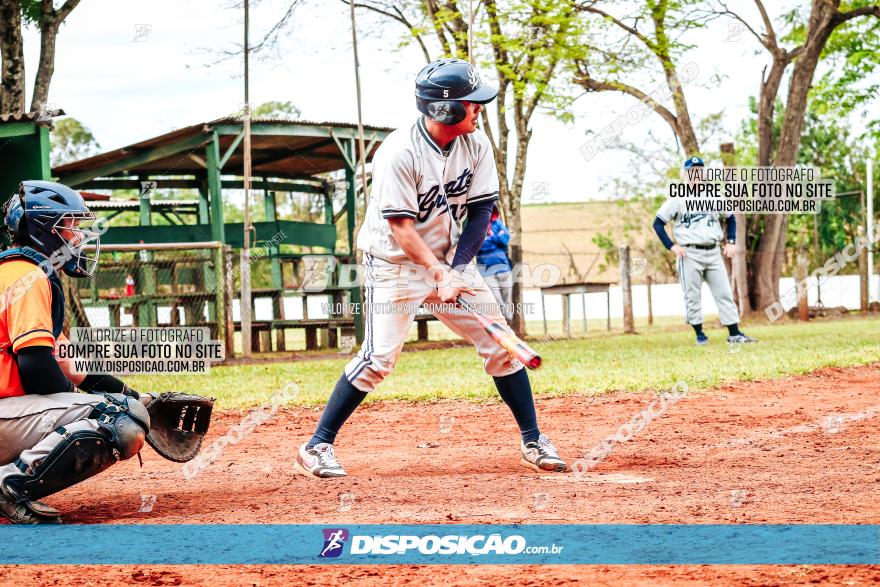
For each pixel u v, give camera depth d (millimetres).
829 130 30281
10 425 3719
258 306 25266
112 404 3812
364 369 4602
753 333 14805
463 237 4660
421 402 7855
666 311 25625
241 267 14242
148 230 16719
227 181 18578
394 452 5570
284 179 19219
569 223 40125
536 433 4840
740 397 7480
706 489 4055
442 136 4438
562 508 3742
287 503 4016
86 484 4676
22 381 3709
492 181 4695
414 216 4492
